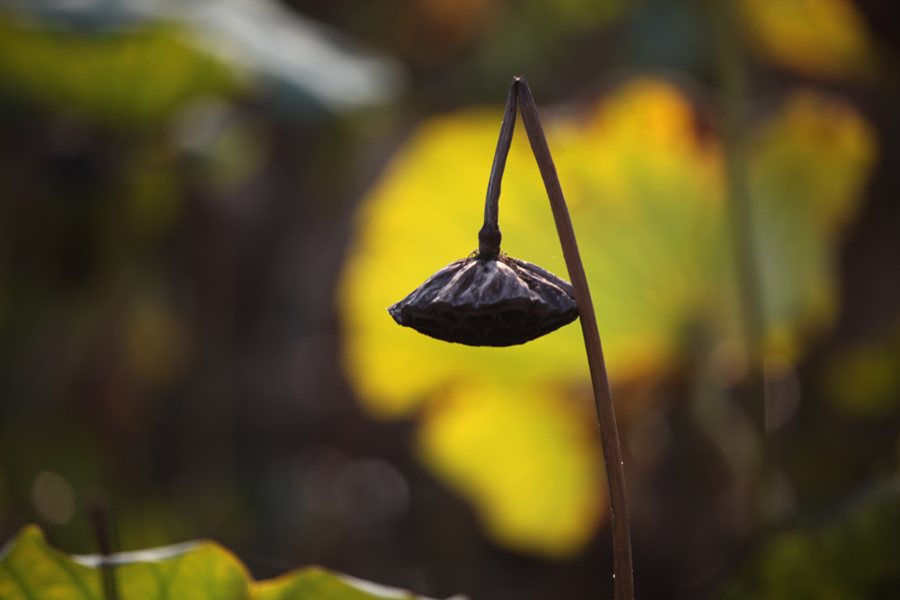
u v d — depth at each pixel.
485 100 6.03
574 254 1.61
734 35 2.93
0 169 4.13
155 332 5.16
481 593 5.14
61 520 4.59
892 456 3.98
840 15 3.04
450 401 3.50
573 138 3.04
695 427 3.17
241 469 5.84
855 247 4.57
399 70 5.21
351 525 5.68
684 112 3.02
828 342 4.45
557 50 5.96
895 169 4.44
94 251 4.40
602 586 4.93
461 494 3.88
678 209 2.95
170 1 3.85
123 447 4.74
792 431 4.22
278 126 5.35
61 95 3.87
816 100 3.23
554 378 3.31
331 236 6.02
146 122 4.08
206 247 5.41
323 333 6.24
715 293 3.02
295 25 4.75
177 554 1.79
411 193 3.22
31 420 4.61
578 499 3.64
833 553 2.25
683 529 4.04
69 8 3.62
